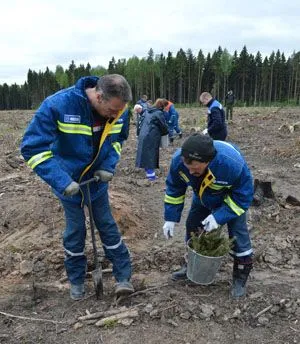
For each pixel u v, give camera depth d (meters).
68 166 3.58
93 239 3.92
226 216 3.74
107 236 3.98
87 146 3.54
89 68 82.56
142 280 4.43
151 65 71.94
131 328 3.64
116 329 3.64
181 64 69.06
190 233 4.27
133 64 72.81
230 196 3.77
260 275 4.59
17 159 10.38
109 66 77.62
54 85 84.75
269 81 69.06
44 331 3.67
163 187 8.35
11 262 4.98
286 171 9.79
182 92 71.25
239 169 3.59
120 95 3.21
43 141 3.33
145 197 7.64
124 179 8.89
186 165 3.49
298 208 6.66
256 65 69.06
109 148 3.77
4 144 14.89
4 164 9.94
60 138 3.51
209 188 3.78
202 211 4.21
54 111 3.34
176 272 4.42
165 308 3.83
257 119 21.95
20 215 6.04
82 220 3.84
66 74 83.12
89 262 4.84
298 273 4.66
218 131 8.41
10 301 4.17
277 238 5.54
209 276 3.91
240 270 4.01
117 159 3.88
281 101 68.56
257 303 3.97
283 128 16.62
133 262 4.91
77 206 3.78
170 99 71.31
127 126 3.98
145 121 8.77
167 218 4.13
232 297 4.05
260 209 6.51
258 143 14.02
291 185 8.47
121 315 3.77
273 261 4.93
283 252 5.18
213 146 3.43
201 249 3.86
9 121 29.61
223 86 70.06
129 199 7.00
